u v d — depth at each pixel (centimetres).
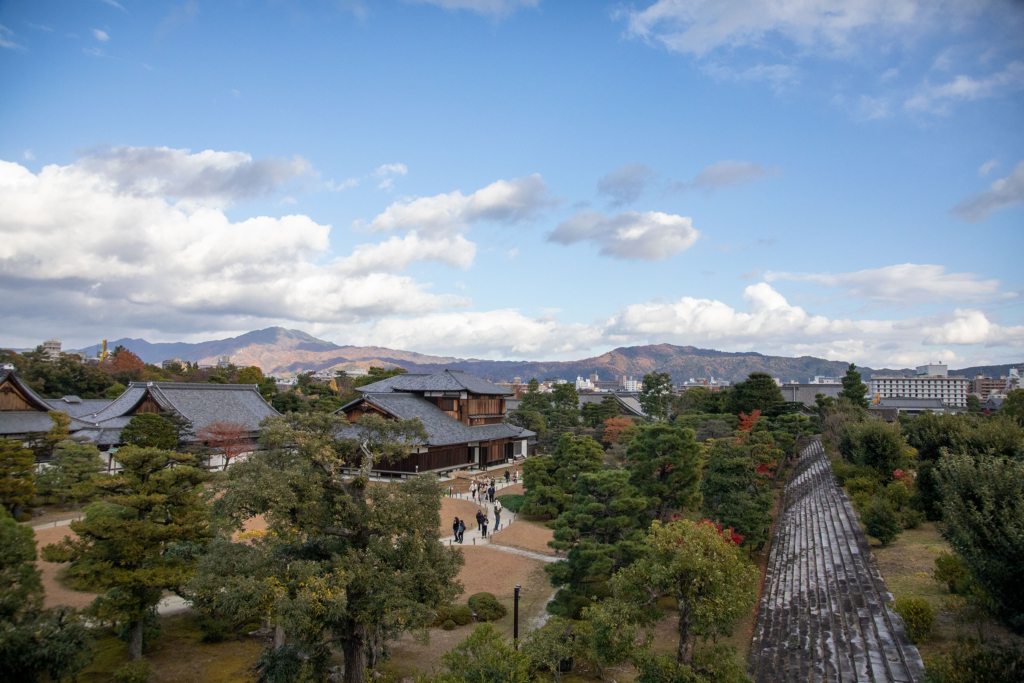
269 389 10394
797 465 6831
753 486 4150
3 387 5475
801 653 2302
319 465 2291
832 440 6756
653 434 4088
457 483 6350
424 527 2353
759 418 7062
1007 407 6222
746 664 2347
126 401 6669
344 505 2278
